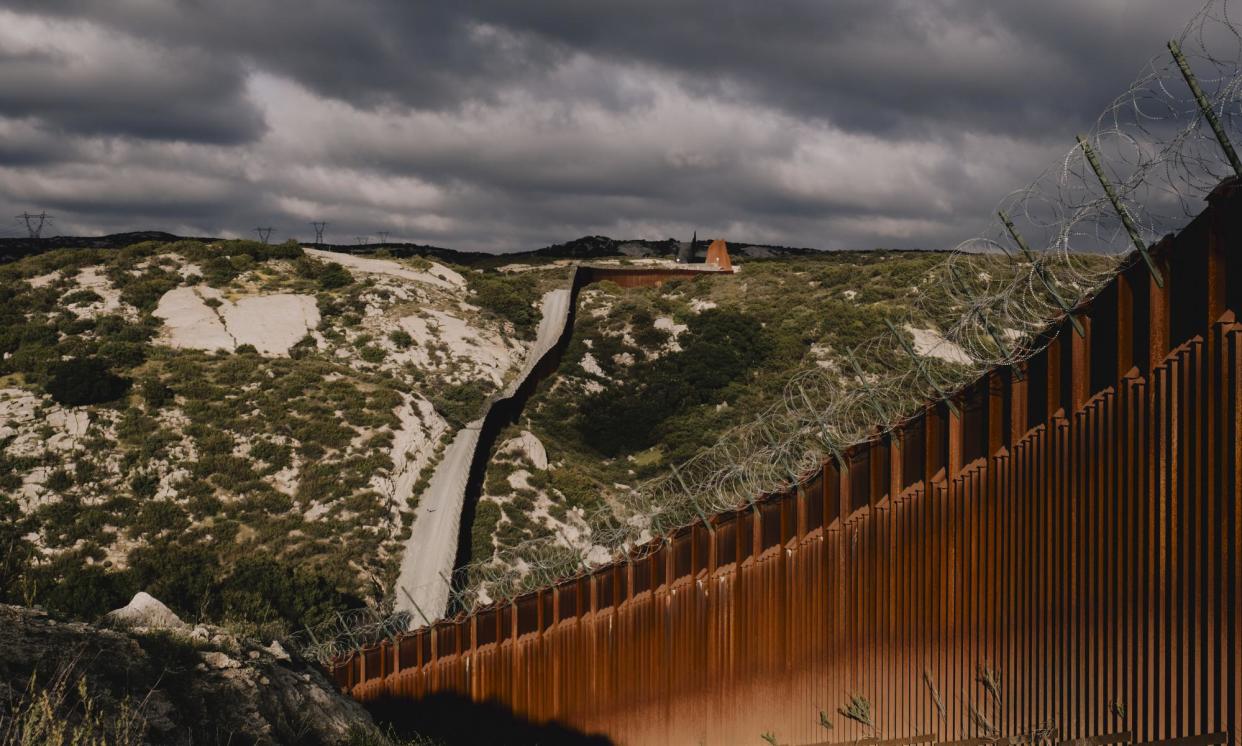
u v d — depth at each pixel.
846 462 12.54
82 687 7.30
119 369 56.94
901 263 82.12
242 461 48.28
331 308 75.75
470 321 78.06
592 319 81.94
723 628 14.88
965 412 10.54
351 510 45.50
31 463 44.75
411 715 22.66
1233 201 7.16
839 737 12.19
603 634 17.83
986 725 9.05
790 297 78.75
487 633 21.20
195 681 10.27
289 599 34.91
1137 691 7.80
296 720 11.28
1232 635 6.96
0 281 72.88
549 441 62.50
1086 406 8.67
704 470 16.22
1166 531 7.61
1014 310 9.42
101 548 39.78
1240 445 6.98
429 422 56.19
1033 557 9.27
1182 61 6.70
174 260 81.31
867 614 11.88
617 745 17.30
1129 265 8.20
